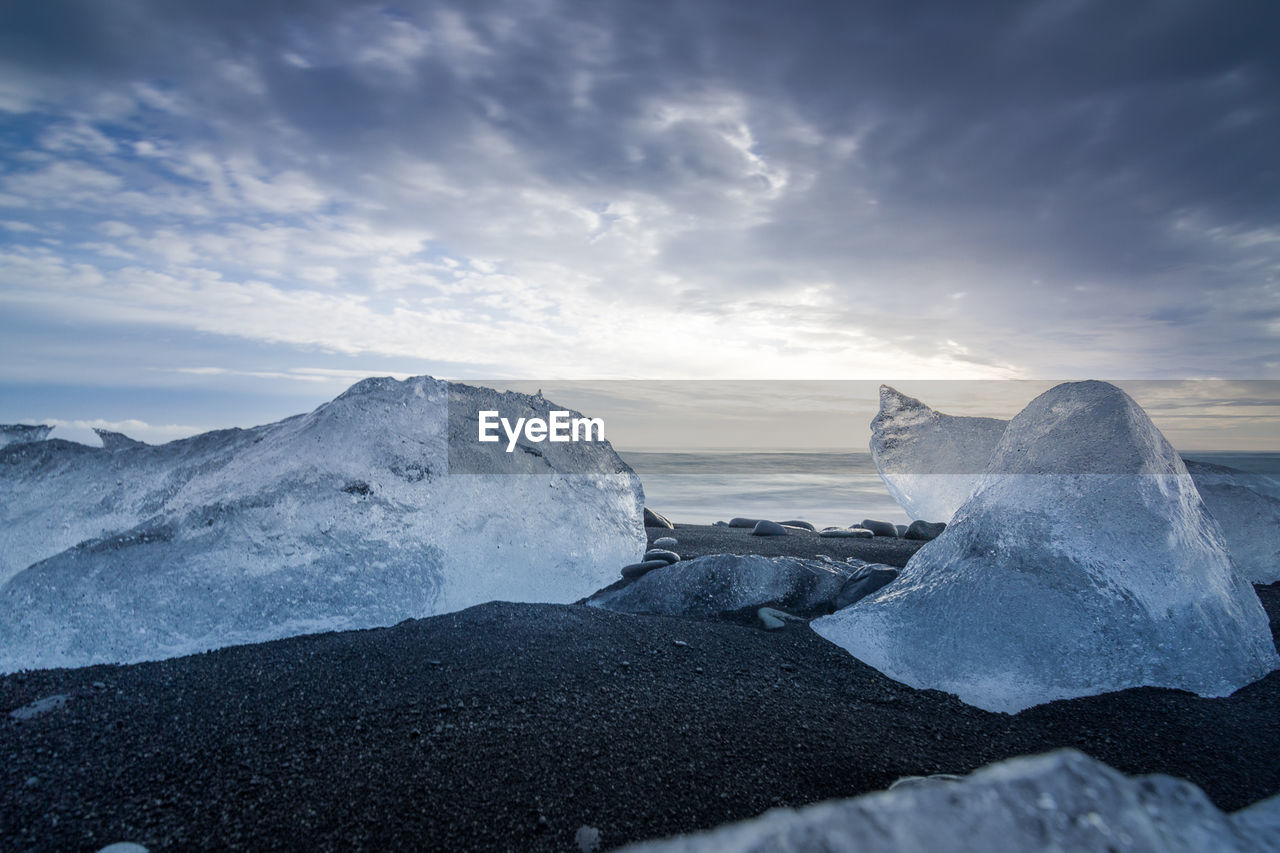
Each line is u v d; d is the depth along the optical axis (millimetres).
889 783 2086
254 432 4414
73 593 3217
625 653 3088
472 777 2008
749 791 2002
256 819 1823
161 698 2561
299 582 3494
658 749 2199
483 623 3400
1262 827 1024
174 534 3510
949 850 825
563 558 4320
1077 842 875
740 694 2699
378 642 3162
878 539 6090
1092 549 3262
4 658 2998
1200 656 3002
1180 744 2486
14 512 3959
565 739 2229
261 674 2795
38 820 1816
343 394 4301
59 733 2275
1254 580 4598
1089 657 3000
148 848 1708
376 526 3793
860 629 3420
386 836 1764
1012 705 2805
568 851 1728
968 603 3270
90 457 4316
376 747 2168
